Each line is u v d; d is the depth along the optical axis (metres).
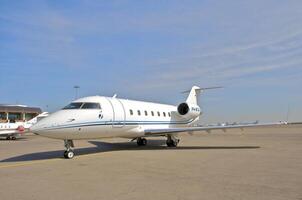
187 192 7.03
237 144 21.62
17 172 9.97
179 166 10.92
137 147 19.36
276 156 13.90
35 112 58.03
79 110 14.53
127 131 17.44
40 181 8.41
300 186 7.63
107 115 15.66
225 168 10.43
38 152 16.61
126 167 10.77
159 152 16.02
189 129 18.12
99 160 12.77
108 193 6.97
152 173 9.52
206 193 6.93
